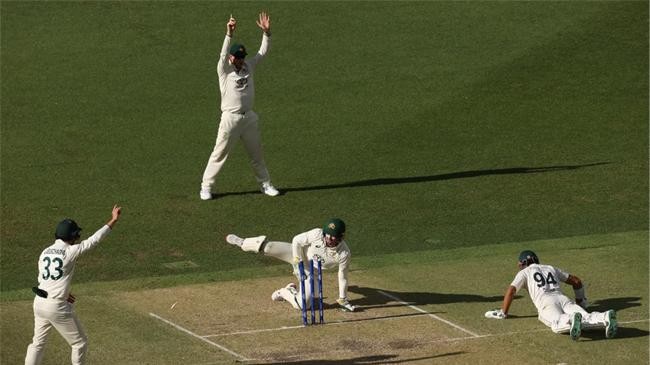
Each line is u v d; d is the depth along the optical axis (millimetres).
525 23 113375
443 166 86375
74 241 49344
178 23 113562
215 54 107625
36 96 99688
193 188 81938
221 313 58656
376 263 66875
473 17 114938
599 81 102125
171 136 92438
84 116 95938
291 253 59500
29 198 79625
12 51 108062
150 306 59688
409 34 111500
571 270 65375
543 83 101688
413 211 77625
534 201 79500
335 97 99562
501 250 69188
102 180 83438
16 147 89688
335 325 56719
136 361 51969
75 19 114500
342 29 112562
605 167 85938
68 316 48500
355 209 77875
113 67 105375
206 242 71938
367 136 92125
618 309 58938
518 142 91000
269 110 97312
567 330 54406
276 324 56969
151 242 71812
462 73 103750
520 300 60562
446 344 54094
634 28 111750
